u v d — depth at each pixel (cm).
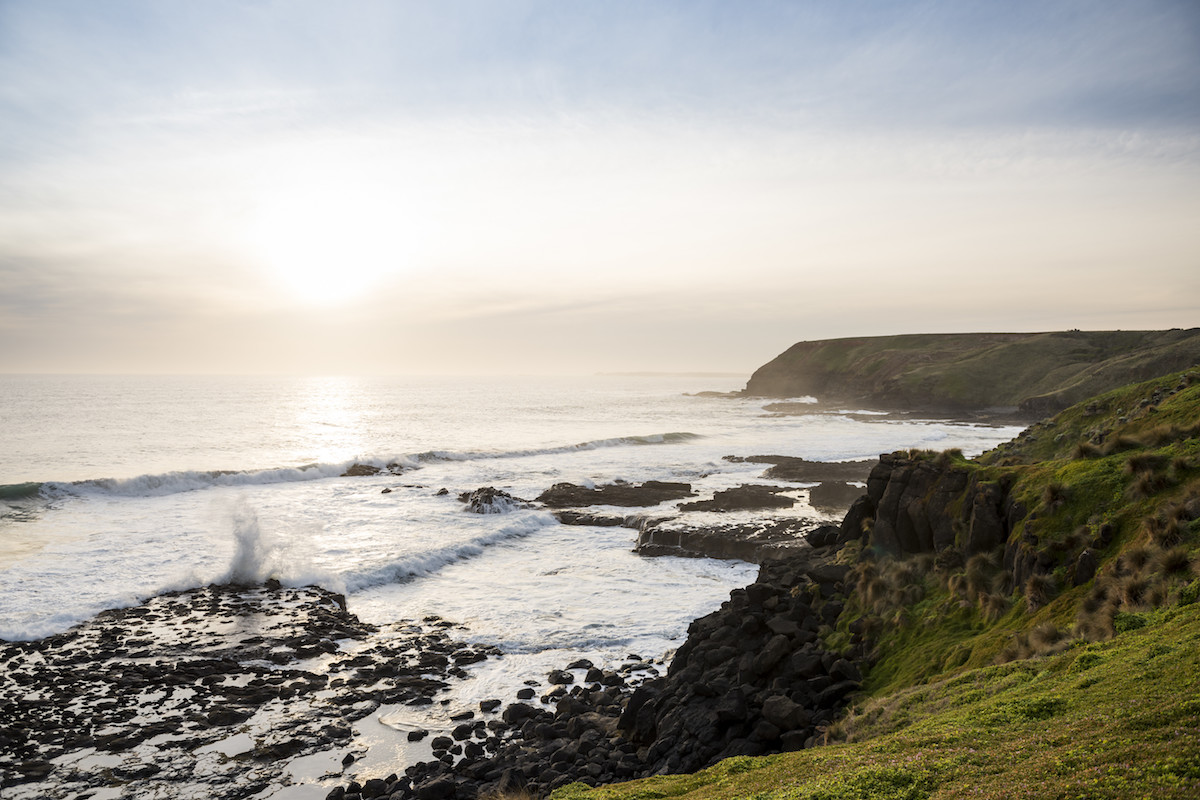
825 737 1571
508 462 8456
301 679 2678
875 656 1928
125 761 2078
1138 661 1142
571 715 2359
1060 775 824
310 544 4541
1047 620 1617
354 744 2234
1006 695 1266
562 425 13375
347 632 3173
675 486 6681
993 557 2017
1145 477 1755
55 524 4803
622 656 2947
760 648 2158
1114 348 16712
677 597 3700
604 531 5241
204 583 3728
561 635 3178
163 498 5853
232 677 2677
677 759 1784
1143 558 1540
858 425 13462
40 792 1916
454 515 5512
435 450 9156
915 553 2339
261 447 9188
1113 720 938
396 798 1897
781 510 5562
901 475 2497
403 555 4281
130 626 3139
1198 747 766
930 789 916
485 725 2344
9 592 3409
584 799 1399
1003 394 15888
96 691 2506
